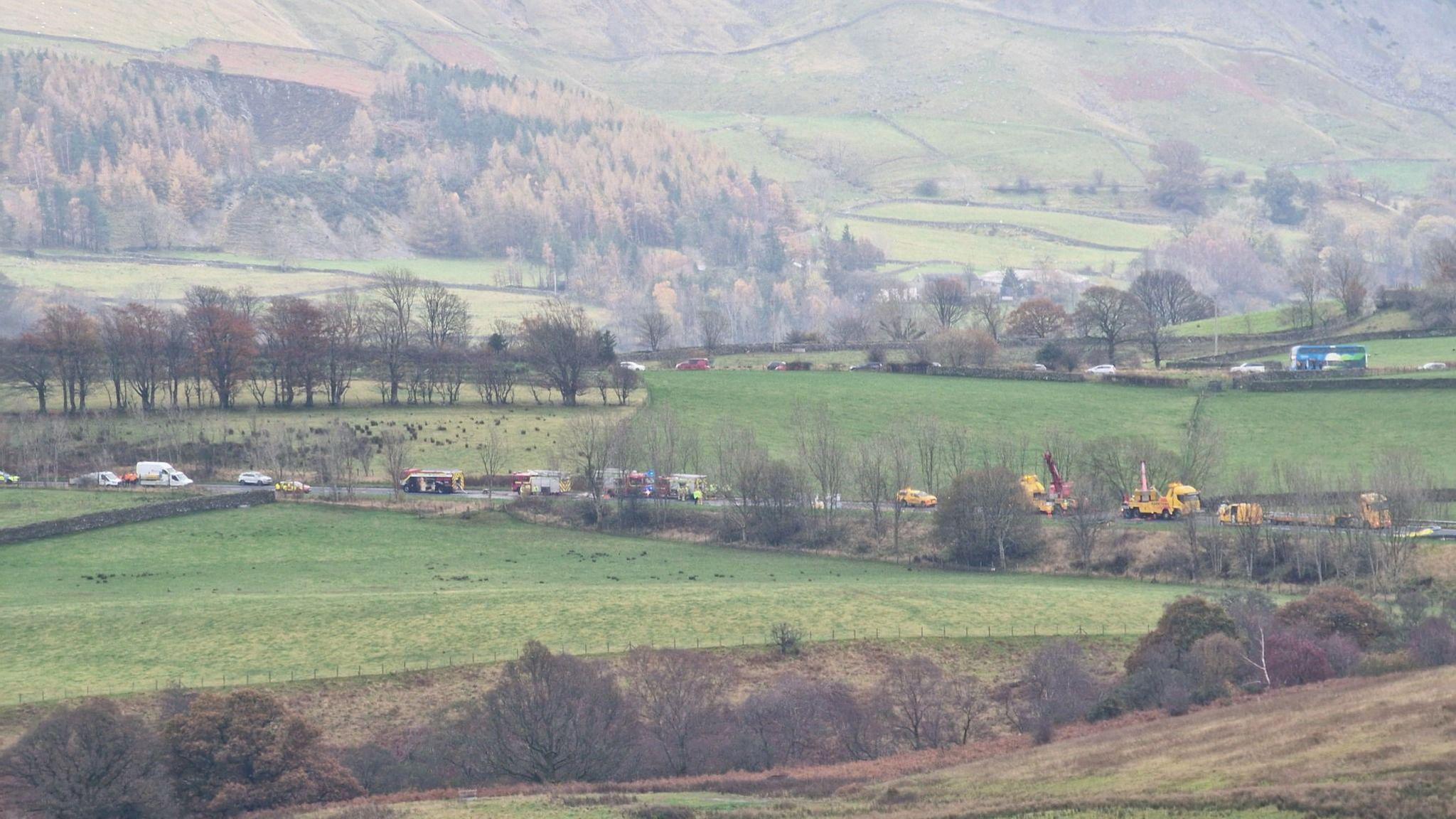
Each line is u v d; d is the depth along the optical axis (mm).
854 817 195875
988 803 193500
